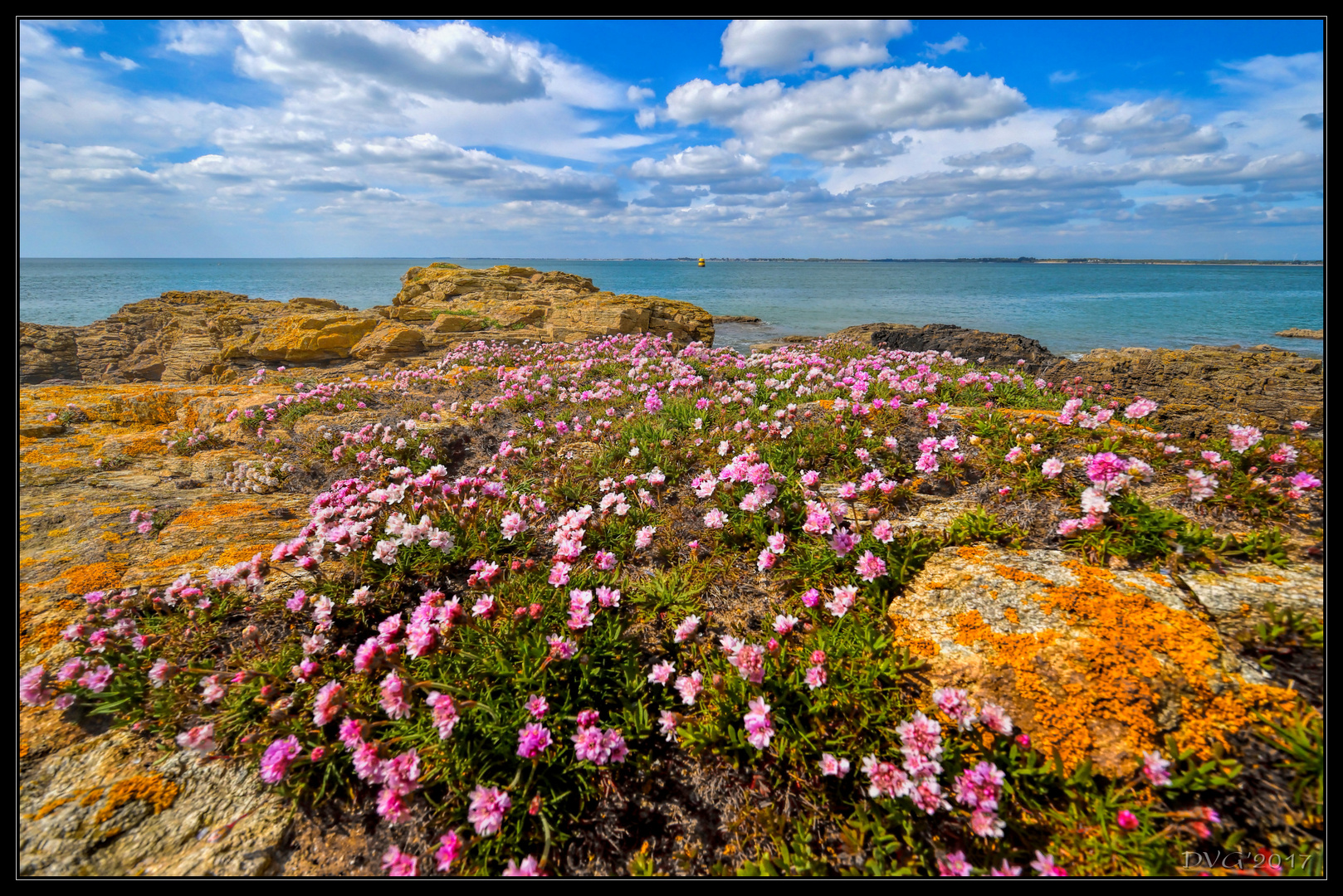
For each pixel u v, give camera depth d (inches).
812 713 118.8
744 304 2139.5
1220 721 97.2
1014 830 97.0
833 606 133.1
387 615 155.3
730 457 227.5
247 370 585.3
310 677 130.0
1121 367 736.3
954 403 285.7
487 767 113.4
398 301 1093.1
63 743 117.2
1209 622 111.8
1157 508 150.0
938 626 128.6
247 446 307.3
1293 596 114.0
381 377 486.3
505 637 138.5
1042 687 109.6
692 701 119.0
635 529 189.6
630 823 109.0
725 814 109.3
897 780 99.3
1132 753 98.1
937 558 148.9
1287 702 96.7
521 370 415.5
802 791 111.2
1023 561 140.8
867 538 158.1
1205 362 824.3
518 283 1099.3
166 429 328.8
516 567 167.9
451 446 292.5
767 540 166.6
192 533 194.4
